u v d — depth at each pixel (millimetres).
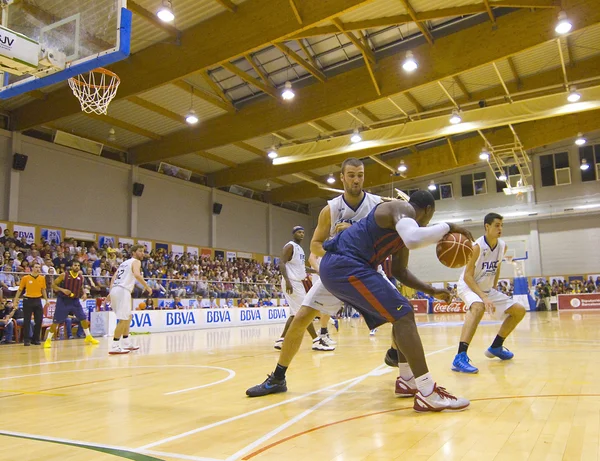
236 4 11609
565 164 24625
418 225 2783
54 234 16766
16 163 15688
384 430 2357
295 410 2900
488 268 4863
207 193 23484
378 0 12117
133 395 3584
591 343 6973
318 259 5137
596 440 2070
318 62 15250
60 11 5566
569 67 16219
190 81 15766
